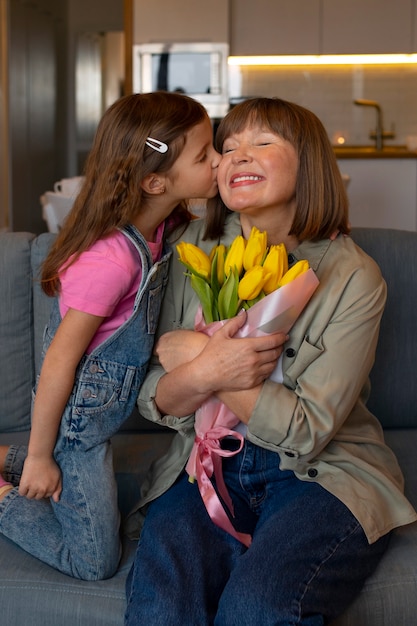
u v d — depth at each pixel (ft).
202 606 3.92
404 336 6.07
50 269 4.47
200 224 5.10
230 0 19.39
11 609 4.19
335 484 4.30
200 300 4.45
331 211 4.61
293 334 4.46
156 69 19.07
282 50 19.63
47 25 25.73
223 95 19.13
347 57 19.92
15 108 22.81
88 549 4.32
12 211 22.65
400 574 4.22
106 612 4.10
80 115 28.40
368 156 17.30
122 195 4.36
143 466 5.42
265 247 4.25
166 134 4.36
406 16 19.33
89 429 4.47
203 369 4.21
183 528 4.29
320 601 3.84
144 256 4.43
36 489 4.45
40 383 4.41
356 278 4.50
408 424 6.20
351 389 4.33
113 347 4.49
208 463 4.42
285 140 4.50
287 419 4.17
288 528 4.08
